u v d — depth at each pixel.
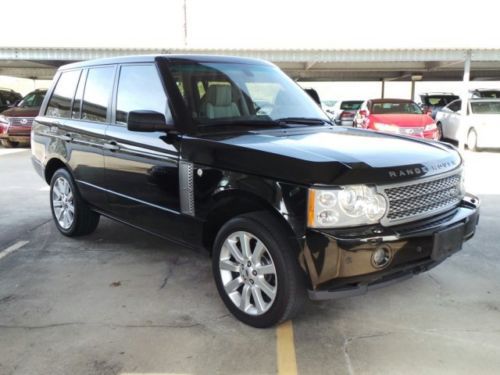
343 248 2.92
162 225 4.09
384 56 15.46
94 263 4.70
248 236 3.37
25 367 2.98
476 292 4.00
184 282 4.23
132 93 4.35
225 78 4.25
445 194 3.51
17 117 13.91
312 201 2.96
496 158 12.30
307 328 3.43
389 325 3.47
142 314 3.64
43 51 15.38
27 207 6.96
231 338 3.30
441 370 2.93
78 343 3.24
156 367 2.97
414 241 3.11
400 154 3.40
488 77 28.38
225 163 3.42
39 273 4.45
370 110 13.48
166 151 3.87
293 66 21.83
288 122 4.19
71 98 5.25
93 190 4.84
